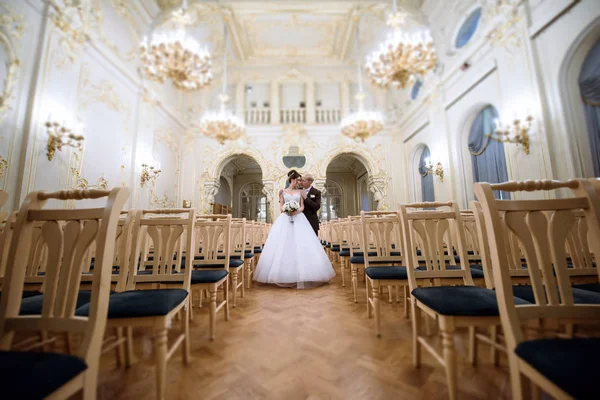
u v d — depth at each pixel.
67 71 4.63
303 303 2.91
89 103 5.18
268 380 1.45
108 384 1.42
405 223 1.72
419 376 1.47
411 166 9.08
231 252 3.42
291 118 9.91
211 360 1.67
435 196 7.28
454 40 6.50
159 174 7.88
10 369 0.74
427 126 7.90
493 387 1.36
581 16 3.76
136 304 1.29
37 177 4.06
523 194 4.55
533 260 1.05
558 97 4.09
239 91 10.05
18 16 3.85
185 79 5.18
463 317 1.20
